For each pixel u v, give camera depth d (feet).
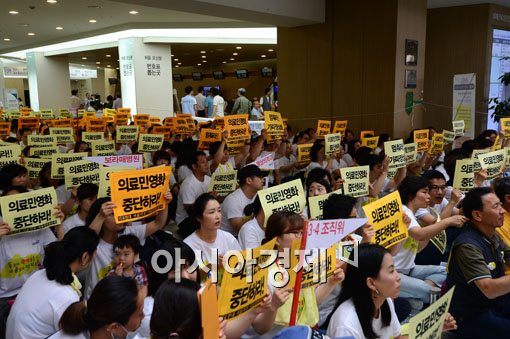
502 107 39.47
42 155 23.86
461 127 31.27
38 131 35.73
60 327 7.94
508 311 11.26
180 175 21.16
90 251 9.58
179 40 53.83
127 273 10.71
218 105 54.70
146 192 11.59
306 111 40.57
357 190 15.93
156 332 6.03
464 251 10.75
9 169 15.98
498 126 39.96
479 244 10.90
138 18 47.47
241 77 85.51
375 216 11.30
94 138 27.86
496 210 10.84
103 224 11.93
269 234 10.14
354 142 27.12
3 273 12.09
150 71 54.90
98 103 68.54
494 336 10.60
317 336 7.23
